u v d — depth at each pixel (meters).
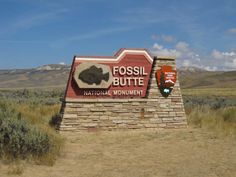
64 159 12.71
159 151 14.62
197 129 19.92
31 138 12.12
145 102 19.70
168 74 20.25
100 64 19.06
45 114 21.20
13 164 11.16
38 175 10.42
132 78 19.81
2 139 11.88
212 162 12.79
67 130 18.11
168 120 20.08
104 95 19.22
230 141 16.81
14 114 15.41
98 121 18.72
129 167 11.89
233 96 79.06
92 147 15.06
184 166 12.13
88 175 10.75
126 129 19.22
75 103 18.38
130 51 19.83
